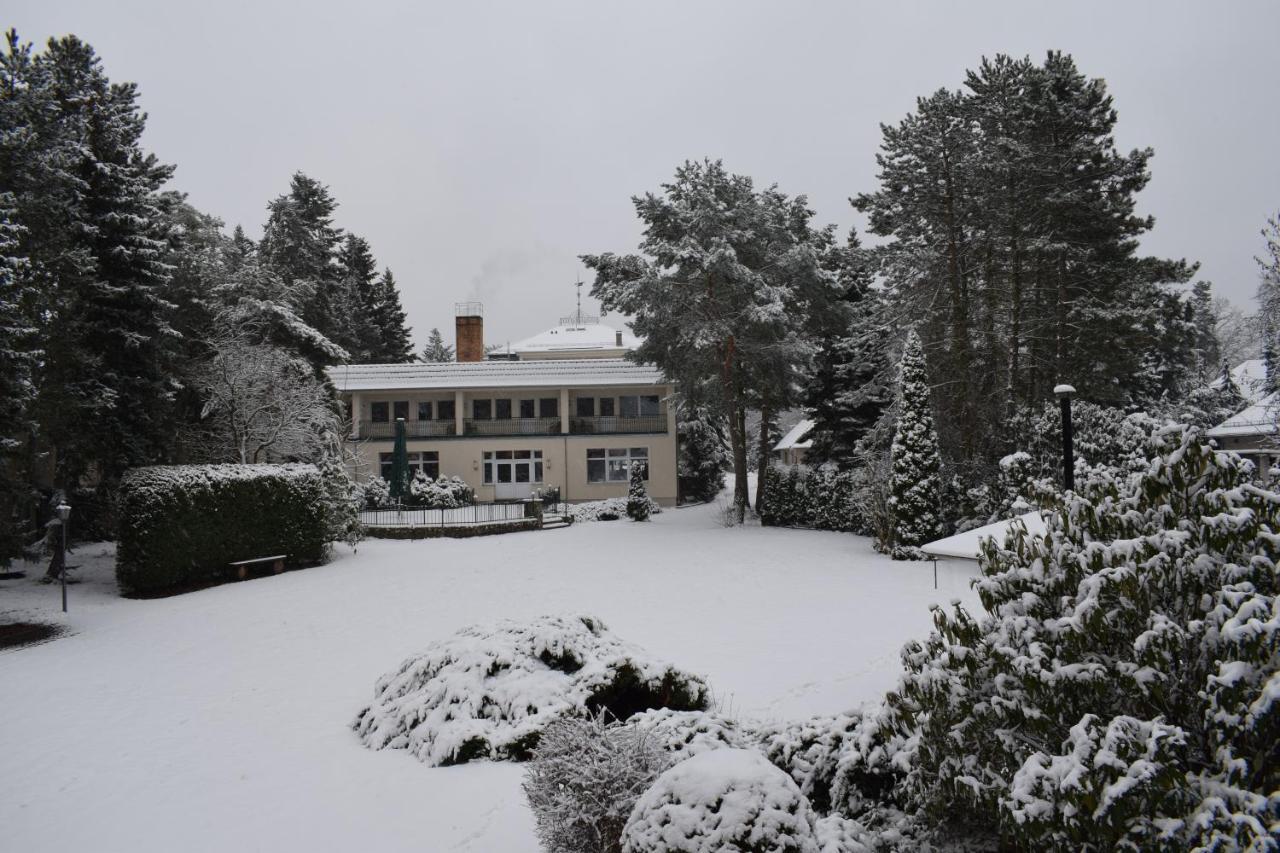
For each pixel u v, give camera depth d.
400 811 6.69
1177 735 3.42
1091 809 3.47
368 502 36.84
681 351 32.91
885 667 10.89
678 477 47.94
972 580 5.18
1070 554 4.59
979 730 4.39
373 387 44.97
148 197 27.34
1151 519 4.54
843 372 35.66
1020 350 30.77
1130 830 3.37
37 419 20.66
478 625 10.30
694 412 37.97
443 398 47.31
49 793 7.39
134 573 18.88
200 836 6.37
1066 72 27.84
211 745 8.70
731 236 30.25
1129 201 28.27
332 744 8.65
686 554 24.31
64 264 21.66
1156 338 29.06
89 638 14.73
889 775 5.58
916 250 28.72
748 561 22.55
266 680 11.52
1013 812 3.74
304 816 6.68
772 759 6.25
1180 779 3.34
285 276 50.56
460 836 6.14
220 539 20.73
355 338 62.38
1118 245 28.44
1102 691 3.88
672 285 30.97
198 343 29.47
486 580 20.47
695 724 6.71
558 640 9.05
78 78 26.33
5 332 17.06
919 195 27.70
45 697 10.74
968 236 28.78
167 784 7.55
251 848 6.12
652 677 8.70
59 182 21.61
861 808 5.50
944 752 4.52
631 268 32.12
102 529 24.92
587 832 4.98
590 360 47.34
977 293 28.44
